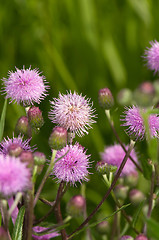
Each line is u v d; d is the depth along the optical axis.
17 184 0.35
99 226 0.42
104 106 0.42
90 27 0.60
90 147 0.54
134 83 0.59
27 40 0.60
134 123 0.40
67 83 0.57
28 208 0.37
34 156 0.37
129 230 0.45
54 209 0.40
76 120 0.40
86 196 0.50
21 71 0.42
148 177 0.41
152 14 0.60
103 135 0.56
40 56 0.59
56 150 0.38
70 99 0.41
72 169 0.39
